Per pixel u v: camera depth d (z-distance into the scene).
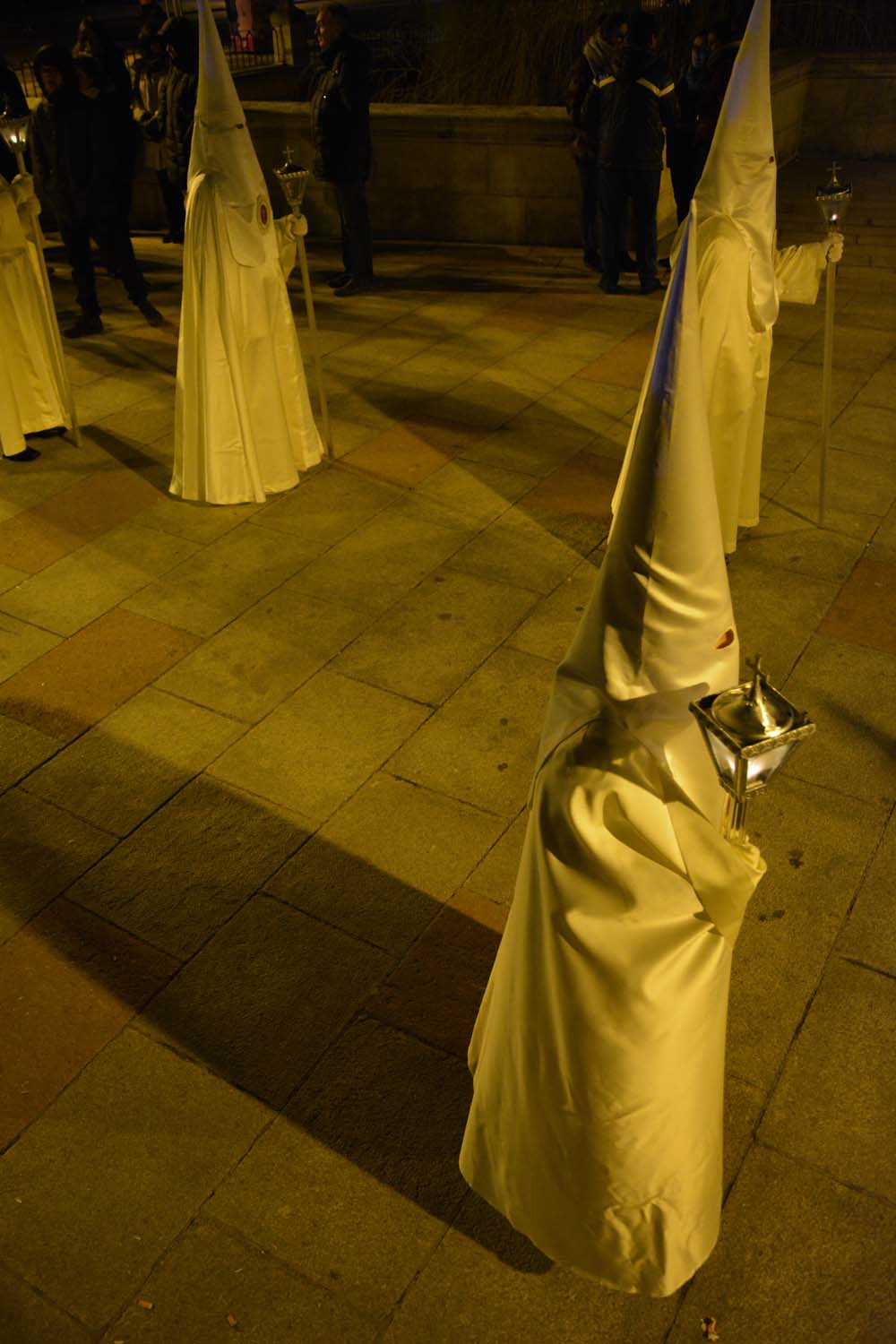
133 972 3.40
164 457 6.39
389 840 3.83
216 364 5.48
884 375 7.09
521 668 4.62
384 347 7.81
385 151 9.80
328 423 6.18
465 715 4.38
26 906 3.63
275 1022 3.24
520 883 2.17
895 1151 2.85
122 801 4.04
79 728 4.39
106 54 7.79
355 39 8.13
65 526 5.72
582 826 1.89
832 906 3.51
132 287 8.30
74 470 6.27
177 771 4.17
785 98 10.55
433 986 3.33
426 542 5.49
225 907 3.61
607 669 1.92
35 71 7.39
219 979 3.37
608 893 1.92
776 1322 2.53
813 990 3.26
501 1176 2.49
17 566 5.41
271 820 3.94
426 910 3.57
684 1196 2.28
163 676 4.66
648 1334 2.52
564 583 5.15
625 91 7.74
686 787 1.96
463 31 10.80
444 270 9.35
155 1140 2.95
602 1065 2.08
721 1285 2.60
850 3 11.73
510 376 7.28
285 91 13.02
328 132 8.18
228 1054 3.16
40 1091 3.08
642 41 7.63
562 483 5.99
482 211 9.82
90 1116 3.01
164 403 7.09
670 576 1.84
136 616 5.03
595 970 1.98
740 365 4.75
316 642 4.82
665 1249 2.34
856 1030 3.14
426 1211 2.76
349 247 8.79
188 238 5.24
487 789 4.04
